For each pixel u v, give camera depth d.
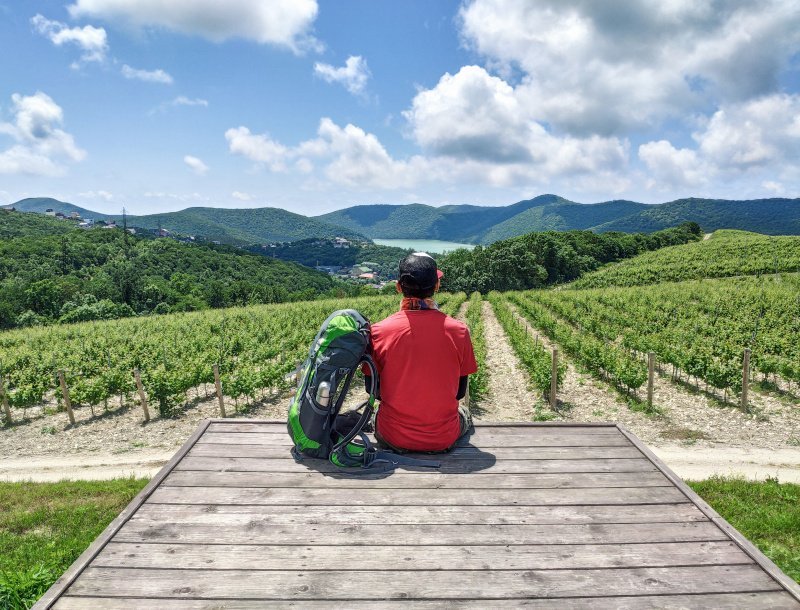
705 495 6.49
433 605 2.00
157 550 2.34
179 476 3.04
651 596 2.07
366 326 3.15
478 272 77.50
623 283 53.59
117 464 9.13
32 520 6.36
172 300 73.12
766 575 2.20
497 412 11.77
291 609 1.96
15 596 4.00
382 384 3.15
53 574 4.43
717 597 2.06
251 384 12.24
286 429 3.76
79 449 10.05
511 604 2.01
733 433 9.43
